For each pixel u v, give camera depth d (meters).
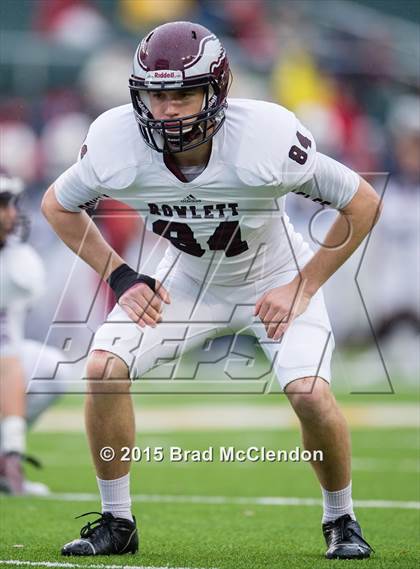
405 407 32.59
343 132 41.34
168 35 11.98
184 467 23.48
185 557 12.99
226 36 42.94
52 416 31.89
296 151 12.27
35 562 12.45
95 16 44.78
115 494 12.98
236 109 12.38
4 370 19.70
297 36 42.56
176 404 33.94
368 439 27.06
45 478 21.75
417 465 23.12
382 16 43.53
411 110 41.09
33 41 42.56
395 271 38.66
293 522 16.48
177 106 11.92
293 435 27.03
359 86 42.03
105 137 12.49
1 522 16.23
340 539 12.91
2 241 19.94
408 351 38.81
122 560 12.64
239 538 14.87
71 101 41.28
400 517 16.83
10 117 40.75
